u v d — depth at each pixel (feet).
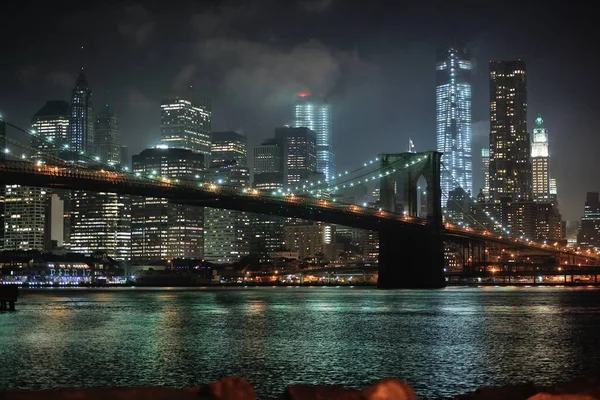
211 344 219.41
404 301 512.22
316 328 277.44
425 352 199.72
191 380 153.79
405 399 50.67
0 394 45.96
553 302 491.72
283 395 53.88
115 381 152.15
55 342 225.15
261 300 551.59
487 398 61.52
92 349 206.08
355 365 174.40
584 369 167.32
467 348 209.05
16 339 234.38
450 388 142.92
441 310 398.01
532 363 177.06
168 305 473.67
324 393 53.21
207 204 630.33
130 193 571.69
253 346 214.28
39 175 504.84
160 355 192.54
